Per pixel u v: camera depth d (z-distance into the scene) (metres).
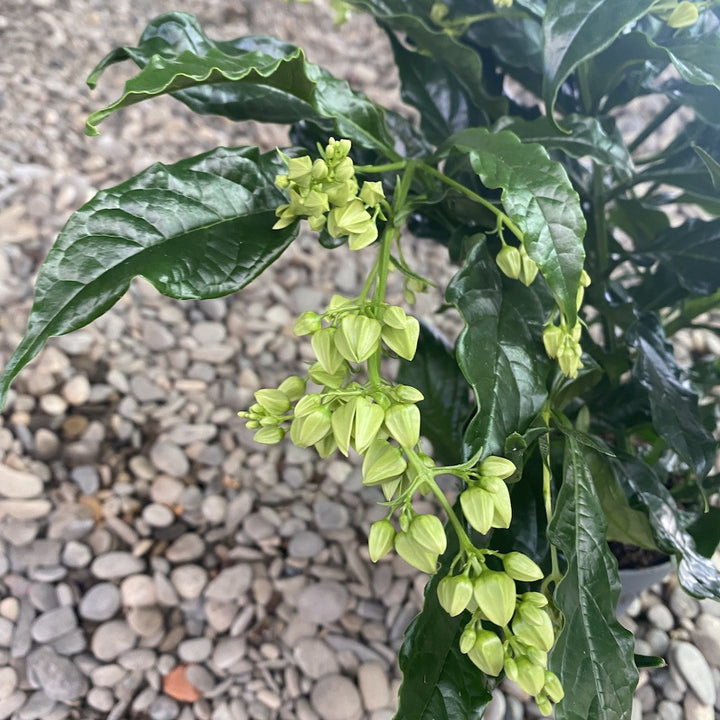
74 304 0.24
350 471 0.65
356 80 1.13
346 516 0.62
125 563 0.58
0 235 0.81
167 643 0.54
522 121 0.33
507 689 0.50
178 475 0.64
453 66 0.37
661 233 0.40
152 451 0.65
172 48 0.32
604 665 0.27
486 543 0.28
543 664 0.23
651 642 0.53
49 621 0.54
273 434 0.26
